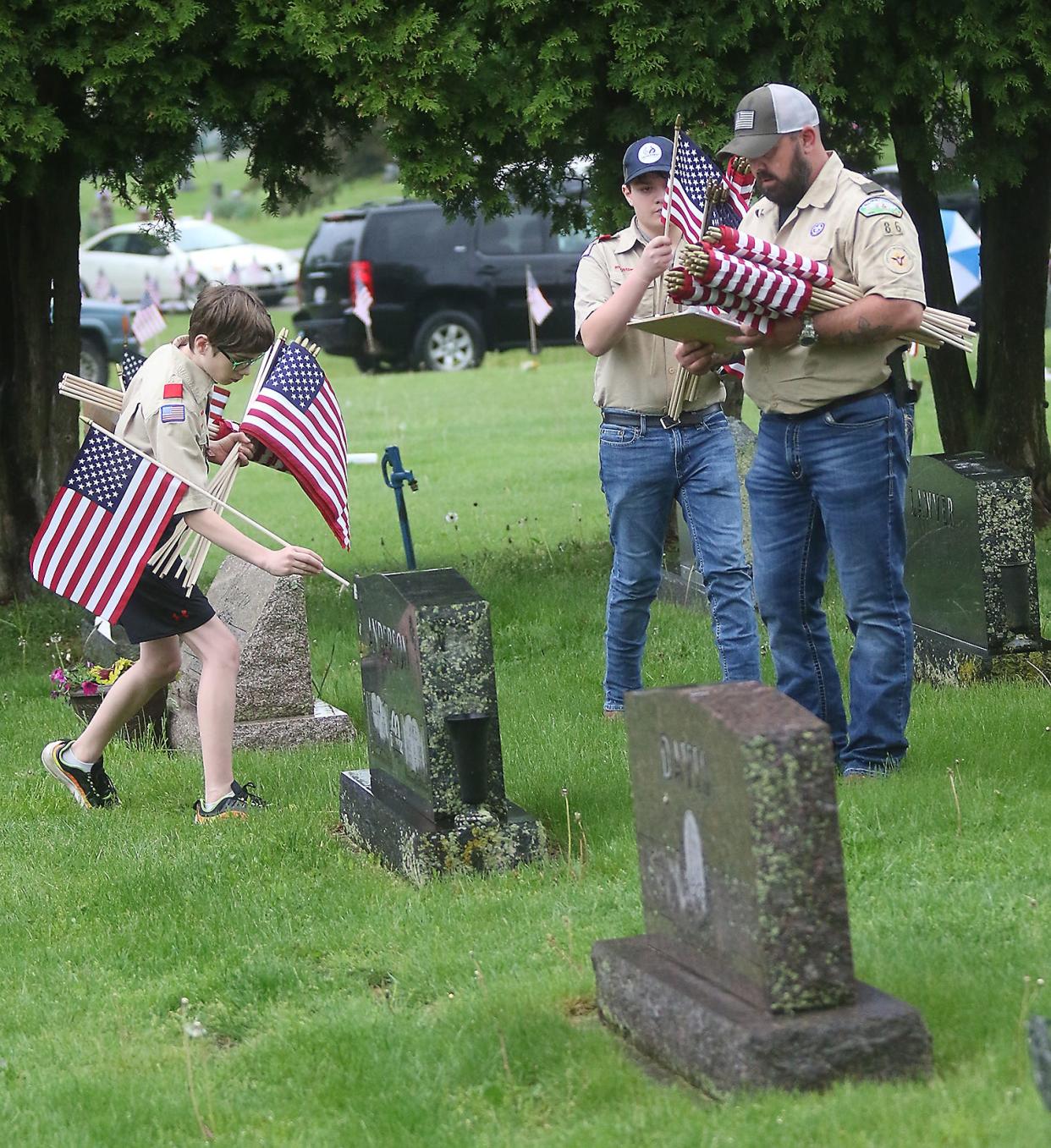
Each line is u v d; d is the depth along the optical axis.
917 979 5.09
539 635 11.87
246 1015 5.76
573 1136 4.44
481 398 30.08
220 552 17.75
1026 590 9.62
